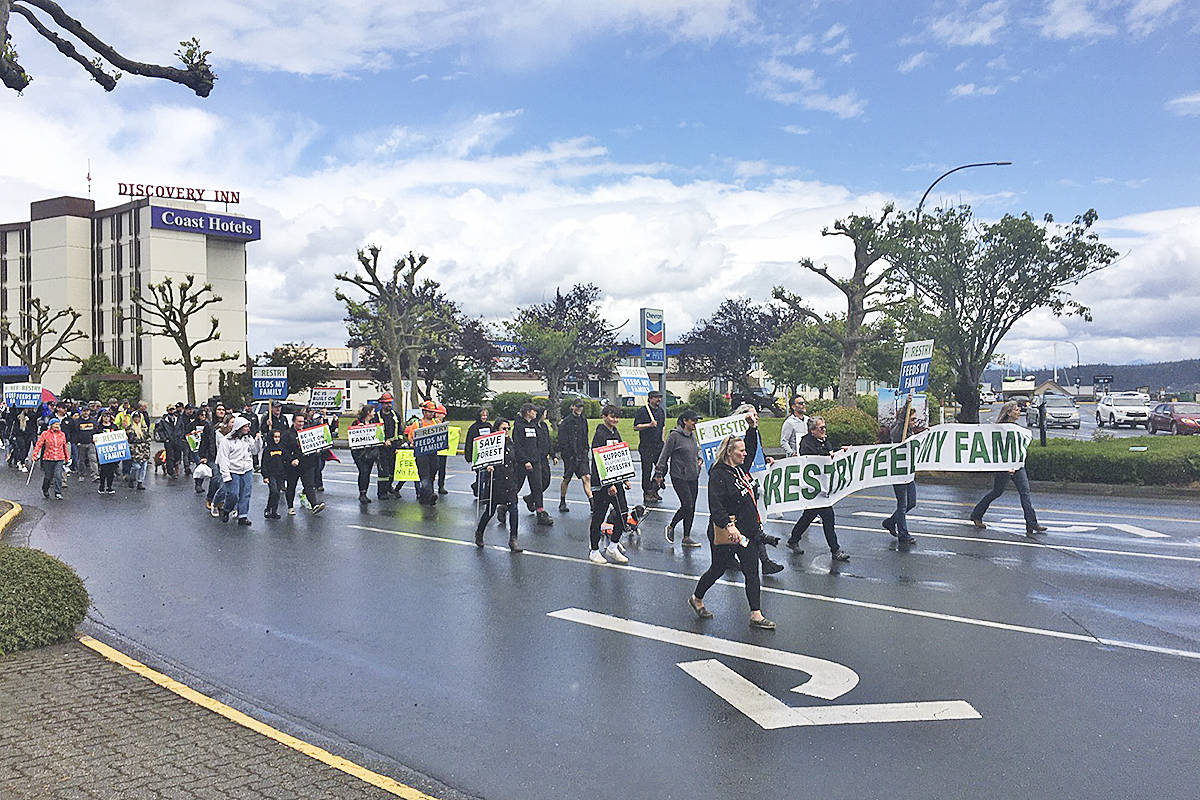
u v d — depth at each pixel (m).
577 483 19.73
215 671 7.05
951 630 7.89
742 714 5.98
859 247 29.19
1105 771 5.07
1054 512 14.99
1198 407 41.94
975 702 6.16
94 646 7.46
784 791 4.87
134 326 73.12
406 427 17.06
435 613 8.70
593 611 8.69
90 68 9.20
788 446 12.36
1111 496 17.42
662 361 30.70
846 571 10.34
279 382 28.45
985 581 9.75
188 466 23.09
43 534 13.61
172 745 5.32
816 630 7.93
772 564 10.18
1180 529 13.09
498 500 11.88
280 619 8.55
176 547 12.39
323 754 5.22
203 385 74.12
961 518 14.30
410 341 49.31
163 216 71.56
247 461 14.53
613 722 5.88
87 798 4.59
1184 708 6.03
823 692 6.38
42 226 77.81
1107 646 7.41
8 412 29.47
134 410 21.91
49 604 7.50
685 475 11.98
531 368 63.91
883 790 4.87
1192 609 8.55
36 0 8.72
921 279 24.28
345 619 8.52
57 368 76.75
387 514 15.41
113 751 5.21
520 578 10.18
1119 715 5.91
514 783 5.03
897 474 11.84
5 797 4.58
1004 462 12.65
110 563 11.30
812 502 10.85
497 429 13.48
